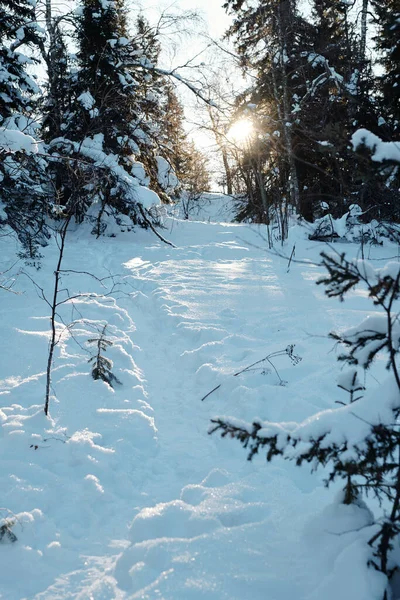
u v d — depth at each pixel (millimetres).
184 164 22531
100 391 4789
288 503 3066
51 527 3023
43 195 10586
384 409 2102
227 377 5000
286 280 9094
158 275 9578
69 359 5449
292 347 5242
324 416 2180
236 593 2264
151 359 6035
